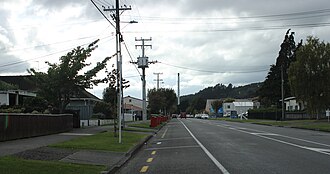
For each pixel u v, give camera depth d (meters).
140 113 99.81
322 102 49.12
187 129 40.06
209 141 23.08
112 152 16.73
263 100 95.56
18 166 10.75
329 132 32.91
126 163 14.44
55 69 32.78
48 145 17.39
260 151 16.95
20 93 40.66
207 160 14.26
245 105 127.88
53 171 10.62
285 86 86.31
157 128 41.34
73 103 56.09
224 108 136.25
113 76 26.11
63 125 28.89
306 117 64.31
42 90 33.00
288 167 12.21
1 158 12.03
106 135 25.73
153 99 96.62
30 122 22.45
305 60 48.88
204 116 110.38
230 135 28.34
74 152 15.91
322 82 48.41
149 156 16.66
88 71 33.38
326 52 48.47
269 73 92.62
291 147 18.64
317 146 19.09
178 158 15.28
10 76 59.56
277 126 47.00
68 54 33.12
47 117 25.36
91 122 44.19
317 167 12.16
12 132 20.14
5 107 33.69
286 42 87.44
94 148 17.53
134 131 34.28
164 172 11.84
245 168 12.11
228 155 15.63
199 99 180.38
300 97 49.94
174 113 146.12
